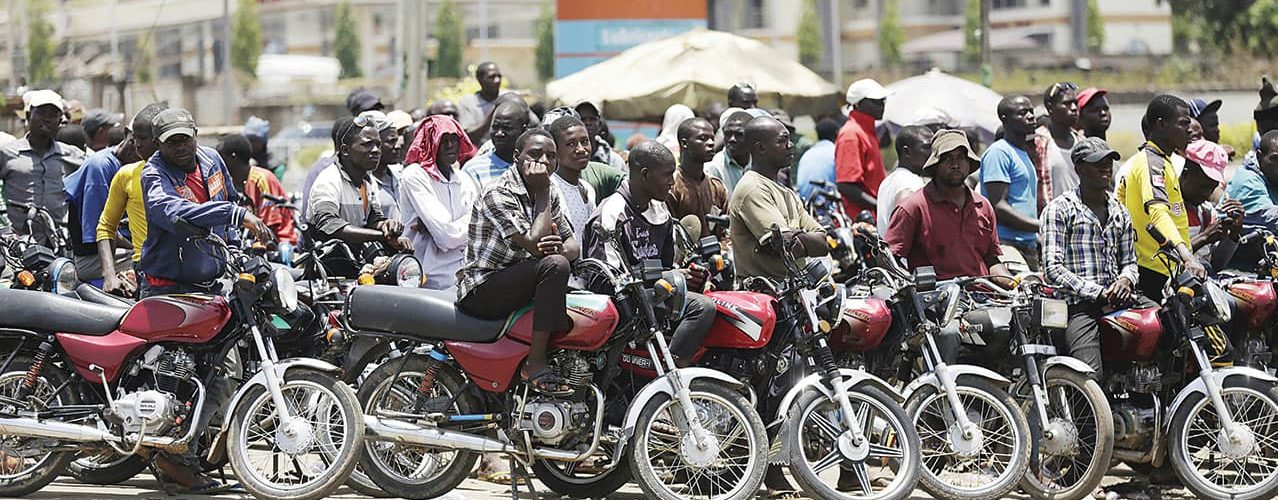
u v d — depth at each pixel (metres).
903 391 16.27
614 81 30.94
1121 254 17.17
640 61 31.23
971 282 16.69
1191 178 18.31
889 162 37.75
